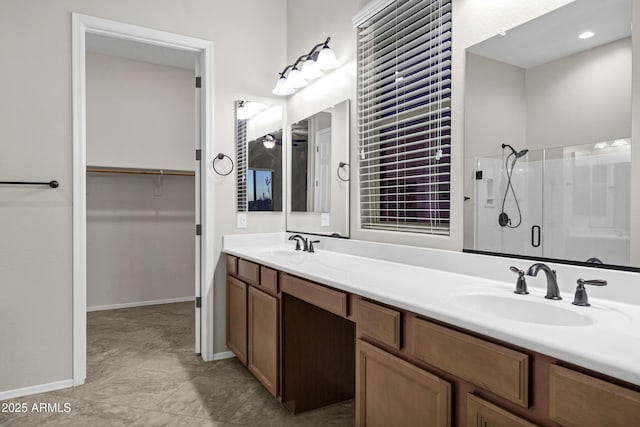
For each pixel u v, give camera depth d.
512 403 0.94
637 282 1.14
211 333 2.85
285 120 3.20
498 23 1.56
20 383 2.30
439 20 1.86
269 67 3.11
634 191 1.16
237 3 2.97
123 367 2.71
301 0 2.98
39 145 2.34
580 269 1.27
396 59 2.13
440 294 1.31
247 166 3.00
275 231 3.15
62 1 2.39
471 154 1.67
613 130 1.20
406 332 1.25
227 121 2.91
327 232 2.65
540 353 0.86
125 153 4.18
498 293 1.33
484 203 1.61
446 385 1.09
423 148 1.96
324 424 2.00
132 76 4.20
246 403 2.21
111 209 4.20
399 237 2.07
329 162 2.65
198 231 2.93
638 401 0.70
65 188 2.41
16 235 2.30
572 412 0.80
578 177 1.29
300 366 2.12
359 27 2.38
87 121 3.98
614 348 0.80
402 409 1.26
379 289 1.39
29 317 2.33
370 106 2.34
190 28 2.78
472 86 1.67
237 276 2.67
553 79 1.36
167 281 4.50
